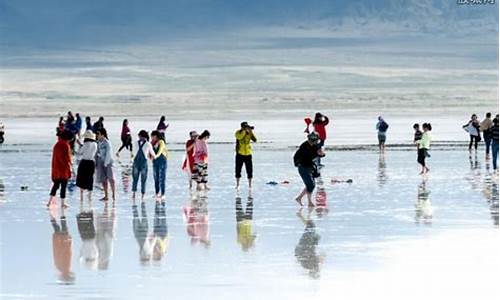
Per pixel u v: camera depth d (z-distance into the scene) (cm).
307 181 5381
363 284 3262
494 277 3353
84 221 4816
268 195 5969
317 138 5375
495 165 7875
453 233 4309
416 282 3284
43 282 3297
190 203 5572
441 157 9269
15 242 4150
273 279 3334
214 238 4231
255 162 8769
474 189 6262
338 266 3556
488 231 4359
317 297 3086
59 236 4319
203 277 3372
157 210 5253
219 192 6175
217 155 9712
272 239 4184
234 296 3094
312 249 3919
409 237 4206
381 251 3856
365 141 11944
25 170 8006
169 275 3403
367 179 7006
